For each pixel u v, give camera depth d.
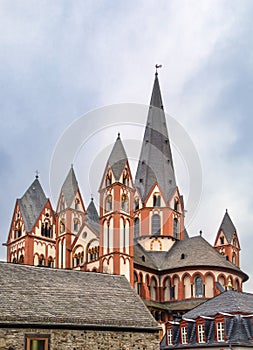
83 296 48.94
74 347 43.78
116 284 53.19
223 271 101.38
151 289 103.38
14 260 111.50
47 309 44.75
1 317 41.53
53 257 111.94
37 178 118.00
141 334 47.09
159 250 112.00
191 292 100.50
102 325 45.22
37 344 42.50
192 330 67.88
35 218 111.50
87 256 100.69
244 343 62.03
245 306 69.31
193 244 108.06
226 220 127.12
